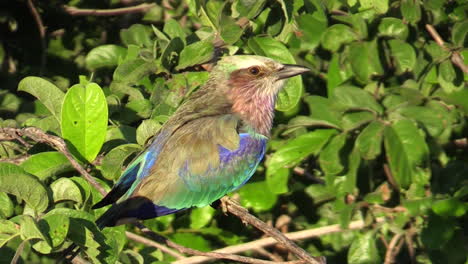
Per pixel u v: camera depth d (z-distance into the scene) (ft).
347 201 44.91
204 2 41.86
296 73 40.73
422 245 46.55
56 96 35.88
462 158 47.80
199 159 37.27
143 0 53.52
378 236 46.50
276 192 42.57
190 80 41.01
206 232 46.21
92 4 54.03
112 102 38.65
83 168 33.32
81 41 52.85
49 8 52.60
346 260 49.21
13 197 39.58
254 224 32.24
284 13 41.29
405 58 43.27
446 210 42.80
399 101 42.78
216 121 38.09
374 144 39.93
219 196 38.68
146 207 35.88
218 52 41.91
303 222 48.14
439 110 43.27
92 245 29.01
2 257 29.07
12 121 38.01
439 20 45.73
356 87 41.86
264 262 30.73
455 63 44.27
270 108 41.29
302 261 30.76
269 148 44.37
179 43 40.47
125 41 45.44
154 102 39.75
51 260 32.50
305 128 43.37
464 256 44.62
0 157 37.50
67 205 35.76
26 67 52.26
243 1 39.83
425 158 39.81
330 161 40.68
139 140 35.63
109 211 32.86
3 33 51.72
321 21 43.50
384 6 42.34
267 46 41.09
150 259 41.19
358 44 42.65
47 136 33.55
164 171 36.65
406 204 43.21
